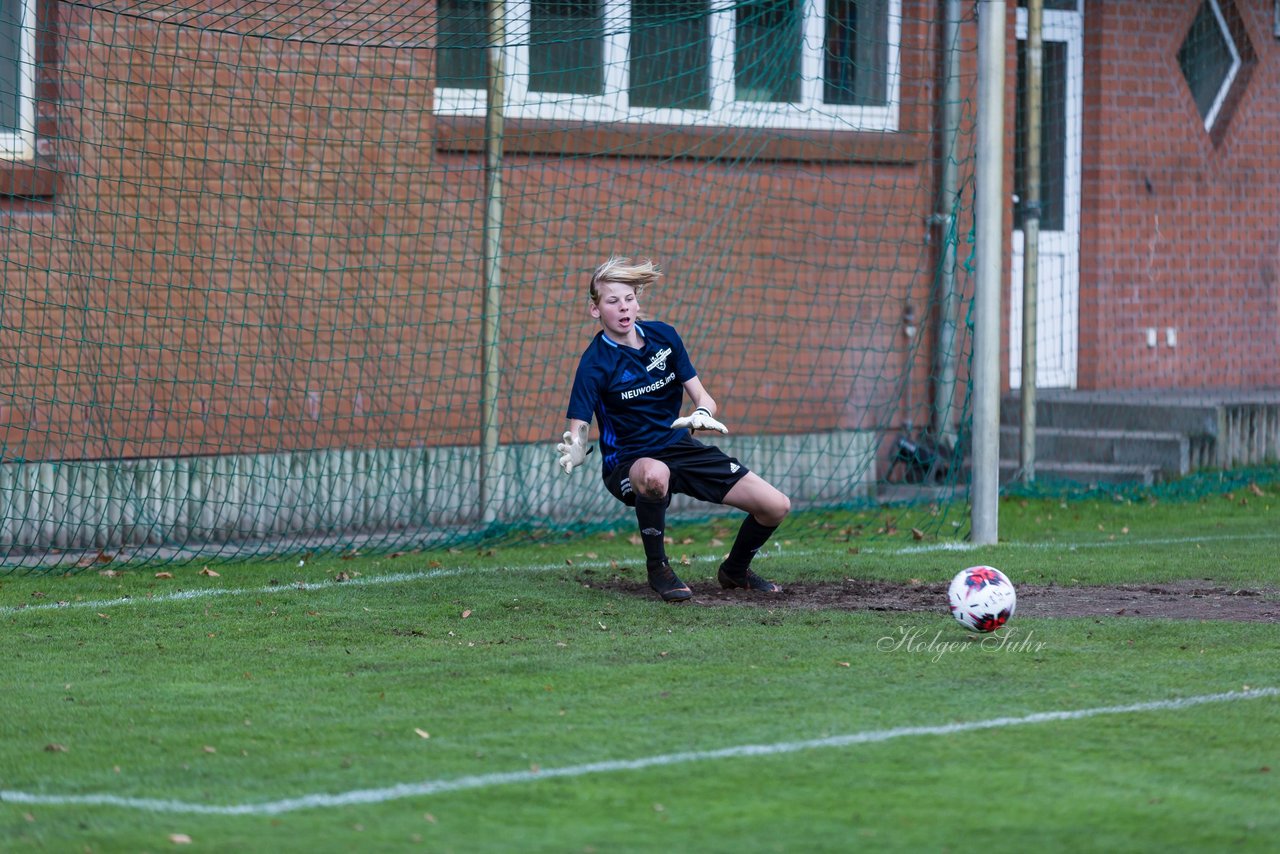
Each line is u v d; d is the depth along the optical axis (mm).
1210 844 14094
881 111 45219
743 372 43438
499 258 37781
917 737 17688
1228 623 24656
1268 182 53188
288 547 35281
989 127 34469
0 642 24016
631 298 27203
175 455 36594
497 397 37938
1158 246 51750
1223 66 53156
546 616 25875
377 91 38562
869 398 45219
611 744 17531
